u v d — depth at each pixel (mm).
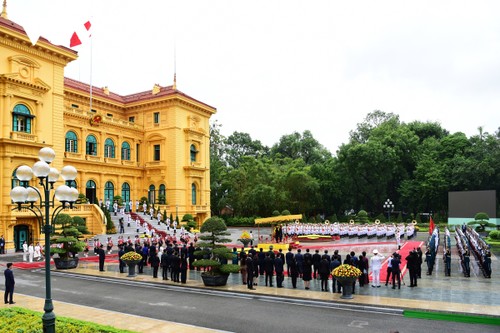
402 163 77250
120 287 21188
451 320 14281
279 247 35719
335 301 16875
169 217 53750
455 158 69438
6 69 38156
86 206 46031
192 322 14383
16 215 37219
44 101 41531
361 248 37344
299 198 76438
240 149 102750
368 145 71812
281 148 106875
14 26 39125
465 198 53469
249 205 74812
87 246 36750
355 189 76438
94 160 53062
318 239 44531
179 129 59469
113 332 12328
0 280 22906
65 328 12641
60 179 42719
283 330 13344
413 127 85938
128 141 59562
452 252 34031
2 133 37531
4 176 37125
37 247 32500
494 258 30625
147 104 60594
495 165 63438
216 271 20922
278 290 19250
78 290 20312
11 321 13320
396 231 38469
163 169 59188
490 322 14023
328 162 86188
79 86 57156
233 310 16031
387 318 14672
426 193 70188
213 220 21219
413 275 19922
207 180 65688
